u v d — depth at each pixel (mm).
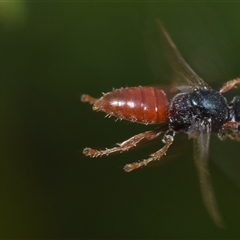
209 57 89
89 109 90
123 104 84
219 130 85
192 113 85
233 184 86
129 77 91
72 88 91
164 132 85
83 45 91
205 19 92
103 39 92
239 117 85
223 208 87
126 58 91
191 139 84
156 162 85
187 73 86
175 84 86
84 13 92
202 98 85
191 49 90
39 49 91
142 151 86
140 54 91
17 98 90
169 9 92
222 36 91
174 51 86
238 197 87
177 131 85
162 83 86
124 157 88
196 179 88
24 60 91
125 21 92
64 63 91
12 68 90
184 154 84
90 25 92
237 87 88
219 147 84
